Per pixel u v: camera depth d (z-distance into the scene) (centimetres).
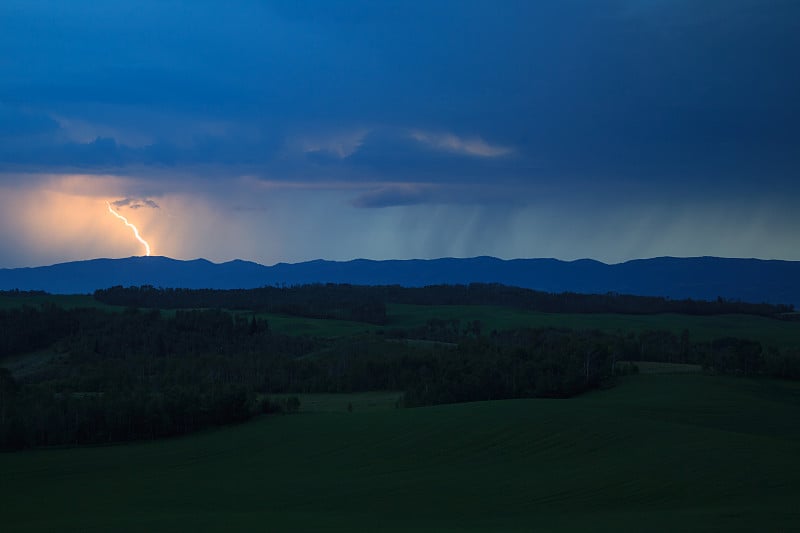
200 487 8475
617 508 6100
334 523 6309
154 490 8394
